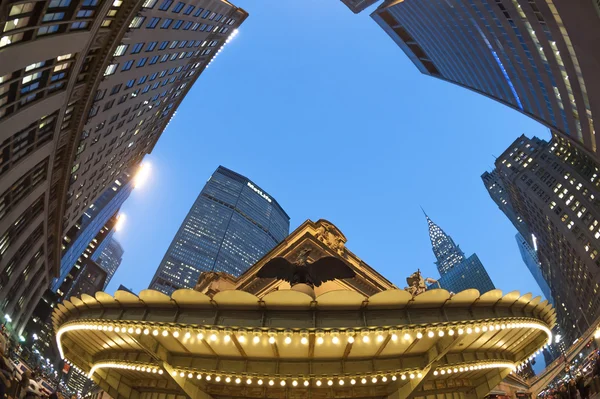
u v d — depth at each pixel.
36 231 59.59
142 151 96.00
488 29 77.88
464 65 102.88
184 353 16.50
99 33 38.88
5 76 29.06
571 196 120.75
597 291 112.00
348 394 17.86
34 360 69.38
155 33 53.72
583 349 56.66
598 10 47.56
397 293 13.56
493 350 18.23
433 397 19.47
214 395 18.17
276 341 14.23
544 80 71.06
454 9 84.00
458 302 14.44
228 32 85.19
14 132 33.69
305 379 15.72
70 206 69.06
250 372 15.79
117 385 20.02
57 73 36.09
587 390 20.20
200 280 45.28
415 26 109.94
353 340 13.37
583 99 62.22
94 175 71.62
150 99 73.12
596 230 109.38
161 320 14.51
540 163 141.62
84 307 16.11
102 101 51.31
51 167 46.69
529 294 15.00
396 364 16.08
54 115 39.88
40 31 30.14
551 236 136.88
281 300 13.69
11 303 63.59
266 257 39.72
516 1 62.12
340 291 13.31
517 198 157.50
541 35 61.97
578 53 54.47
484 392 19.80
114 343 17.64
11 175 38.66
